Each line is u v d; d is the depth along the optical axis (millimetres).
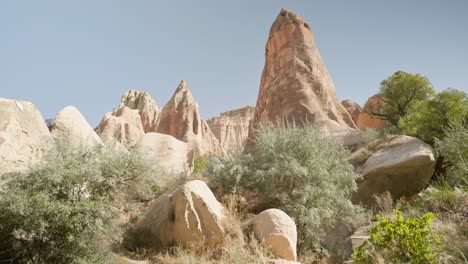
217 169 9266
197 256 6148
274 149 9078
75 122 10492
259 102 27109
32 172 5422
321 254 7883
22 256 4988
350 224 9008
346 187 9312
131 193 6477
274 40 28766
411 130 14969
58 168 5363
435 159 10781
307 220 7562
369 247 5141
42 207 4801
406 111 21688
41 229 4676
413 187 10969
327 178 8664
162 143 15680
